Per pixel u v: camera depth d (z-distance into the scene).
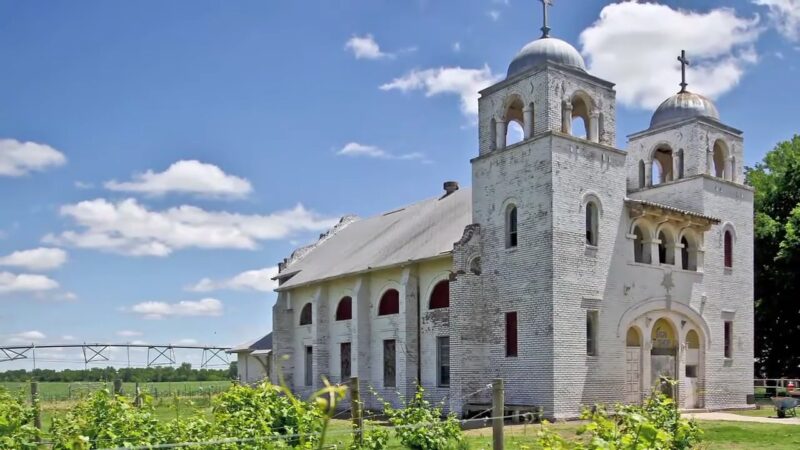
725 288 37.00
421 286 37.38
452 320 32.94
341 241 50.78
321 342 43.78
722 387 35.97
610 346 31.53
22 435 13.76
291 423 15.71
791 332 47.81
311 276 45.53
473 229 33.66
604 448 9.67
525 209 31.67
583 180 31.69
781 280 45.38
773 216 49.03
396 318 38.59
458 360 32.31
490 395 32.19
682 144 38.03
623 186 33.22
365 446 18.22
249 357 55.09
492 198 33.44
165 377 89.75
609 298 31.78
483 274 33.38
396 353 38.16
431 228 39.91
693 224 35.19
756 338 49.09
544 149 31.05
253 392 17.25
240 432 14.73
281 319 47.75
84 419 14.87
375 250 42.62
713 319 36.12
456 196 42.84
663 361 33.88
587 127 33.38
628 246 32.94
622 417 11.33
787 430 25.31
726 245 37.78
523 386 30.75
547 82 31.41
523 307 31.19
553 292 29.91
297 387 46.81
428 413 20.42
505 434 24.80
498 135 33.66
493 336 32.47
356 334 40.50
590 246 31.47
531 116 32.31
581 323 30.61
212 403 22.06
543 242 30.59
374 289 40.81
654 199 38.88
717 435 24.27
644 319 33.03
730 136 39.00
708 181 37.03
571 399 29.81
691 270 35.69
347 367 42.41
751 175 52.44
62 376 84.06
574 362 30.16
